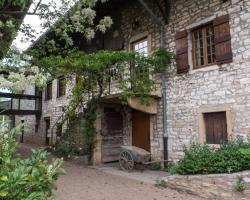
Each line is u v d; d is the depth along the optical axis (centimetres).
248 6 601
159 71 777
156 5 842
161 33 791
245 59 596
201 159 526
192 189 514
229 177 464
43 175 200
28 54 549
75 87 984
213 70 659
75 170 786
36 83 360
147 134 835
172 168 581
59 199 486
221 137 637
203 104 673
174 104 751
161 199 485
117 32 991
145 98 764
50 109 1436
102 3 914
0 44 450
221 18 646
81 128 944
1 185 179
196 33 727
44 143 1482
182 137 719
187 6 741
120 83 762
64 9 508
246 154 480
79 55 773
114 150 927
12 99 1456
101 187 580
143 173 728
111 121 935
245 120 585
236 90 607
